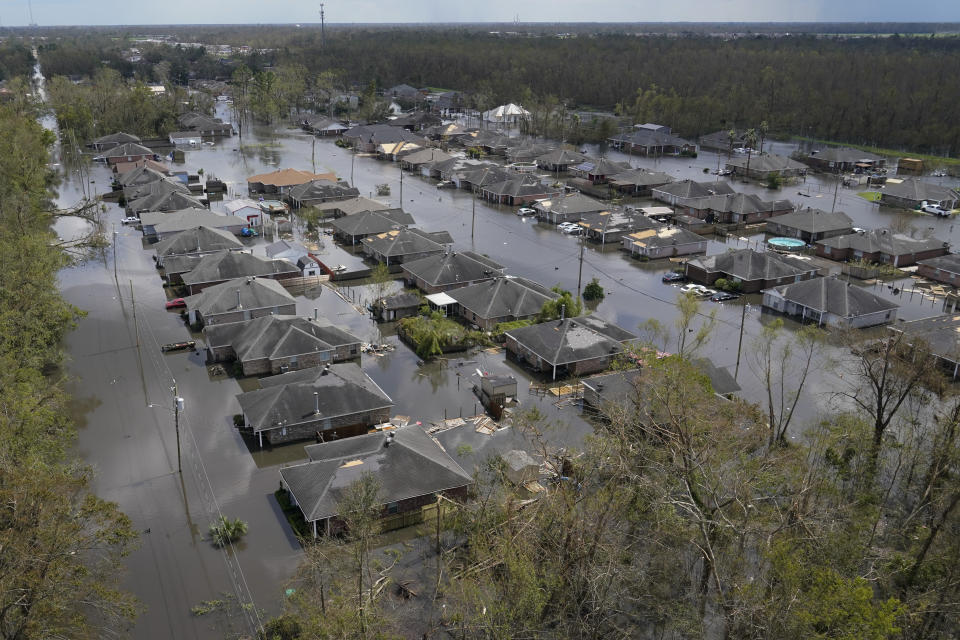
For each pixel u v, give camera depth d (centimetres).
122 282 11006
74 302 10181
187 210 13212
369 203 14375
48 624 4241
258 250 12475
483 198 16825
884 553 4981
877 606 4109
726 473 5428
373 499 5300
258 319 8700
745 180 19088
